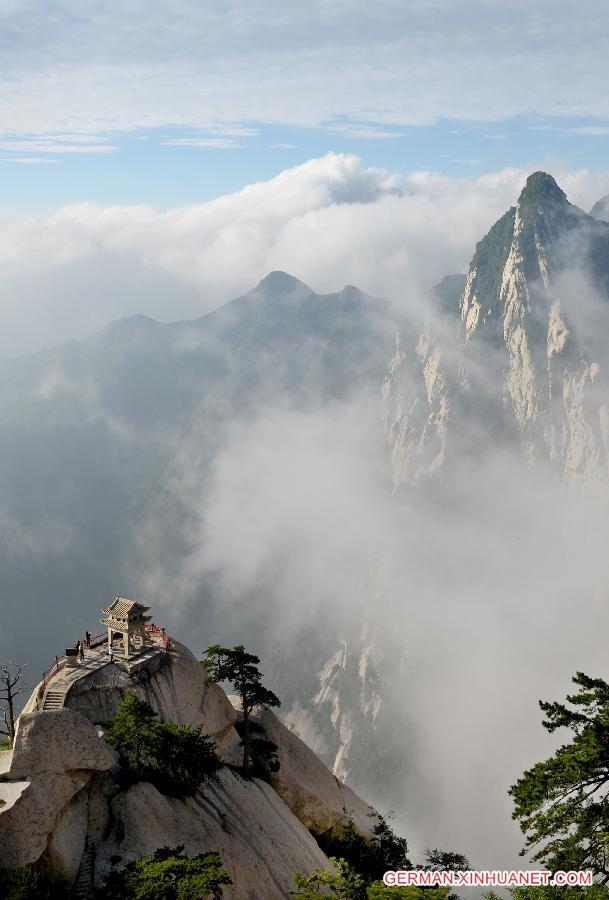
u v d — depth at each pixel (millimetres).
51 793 44500
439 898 34344
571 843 27312
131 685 58500
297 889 52531
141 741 50562
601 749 27484
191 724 60844
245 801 57500
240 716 70438
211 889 37719
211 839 49531
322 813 67125
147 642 65125
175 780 52500
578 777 27750
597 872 27312
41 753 45812
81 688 56656
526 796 28438
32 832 42406
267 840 55188
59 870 43031
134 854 44812
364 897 37656
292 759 69438
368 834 70312
